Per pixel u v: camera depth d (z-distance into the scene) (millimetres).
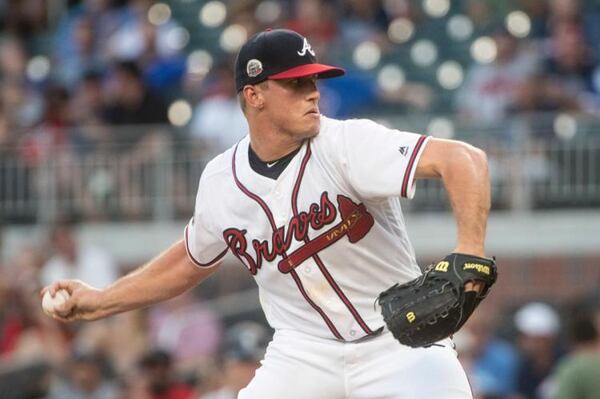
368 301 18922
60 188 53156
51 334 43719
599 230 50656
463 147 17484
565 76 53625
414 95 55500
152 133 53031
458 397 18797
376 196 18047
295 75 18172
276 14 60844
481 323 41688
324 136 18453
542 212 51094
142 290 20641
